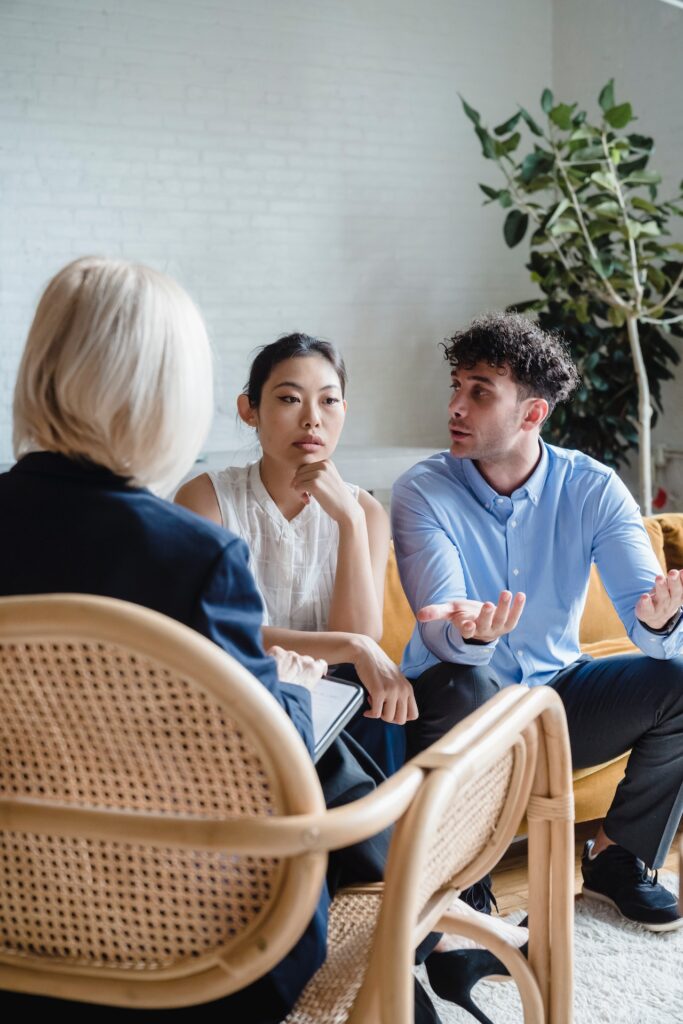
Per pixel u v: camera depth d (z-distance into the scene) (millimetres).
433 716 1712
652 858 1876
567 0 6164
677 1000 1659
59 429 891
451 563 1861
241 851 759
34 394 895
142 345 870
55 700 796
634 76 5719
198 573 847
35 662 783
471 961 1484
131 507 875
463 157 6211
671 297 4781
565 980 1168
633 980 1717
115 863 820
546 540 1927
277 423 1706
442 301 6258
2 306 5254
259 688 753
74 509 880
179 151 5527
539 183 4914
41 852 840
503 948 1189
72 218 5344
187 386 896
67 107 5273
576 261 5227
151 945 830
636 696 1850
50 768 832
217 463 5113
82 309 875
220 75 5570
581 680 1940
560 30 6246
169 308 895
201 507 1743
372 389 6137
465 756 900
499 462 1911
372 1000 846
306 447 1712
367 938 1014
